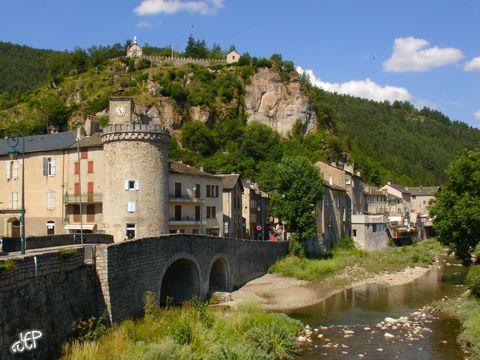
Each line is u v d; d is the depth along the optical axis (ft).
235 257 158.10
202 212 200.13
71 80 508.53
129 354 73.82
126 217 149.07
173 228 185.26
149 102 441.68
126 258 94.43
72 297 80.69
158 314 99.60
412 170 606.14
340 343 104.42
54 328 74.74
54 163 178.29
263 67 531.09
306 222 206.39
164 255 111.04
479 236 151.84
